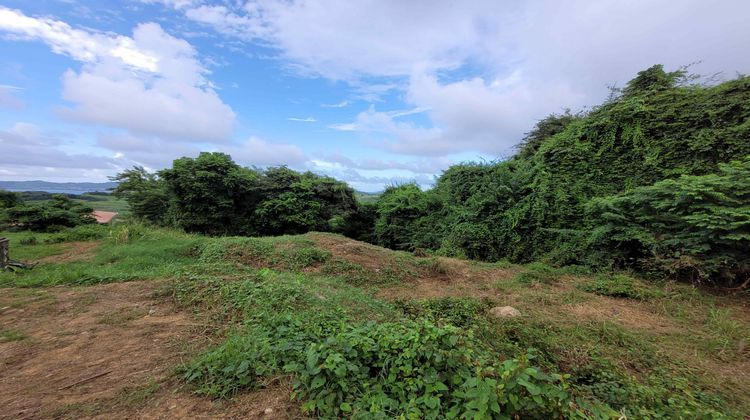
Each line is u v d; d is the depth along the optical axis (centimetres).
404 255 955
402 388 249
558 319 511
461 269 840
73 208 1811
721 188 608
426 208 1525
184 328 391
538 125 1520
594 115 1002
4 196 1767
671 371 357
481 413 195
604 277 725
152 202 1792
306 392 253
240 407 244
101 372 291
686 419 249
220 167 1694
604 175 938
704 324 490
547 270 798
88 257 914
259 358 296
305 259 823
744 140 730
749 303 561
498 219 1119
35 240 1204
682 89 859
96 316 430
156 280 591
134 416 234
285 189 1852
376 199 1967
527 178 1091
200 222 1639
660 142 851
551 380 211
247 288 514
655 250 684
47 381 278
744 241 588
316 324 374
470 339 348
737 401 307
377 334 309
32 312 443
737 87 773
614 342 424
